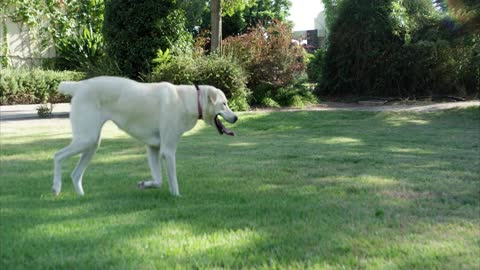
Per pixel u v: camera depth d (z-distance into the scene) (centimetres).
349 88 2506
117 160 820
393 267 321
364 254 350
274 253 351
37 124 1368
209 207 492
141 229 409
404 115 1603
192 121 543
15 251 354
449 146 991
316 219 443
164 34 1725
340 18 2470
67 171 704
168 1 1733
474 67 2314
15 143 1008
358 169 723
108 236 388
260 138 1157
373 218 446
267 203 509
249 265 328
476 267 322
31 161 793
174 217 452
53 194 546
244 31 4462
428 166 745
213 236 390
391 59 2391
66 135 1140
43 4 2659
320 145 1017
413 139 1102
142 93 522
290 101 2005
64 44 2611
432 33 2336
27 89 2220
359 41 2425
